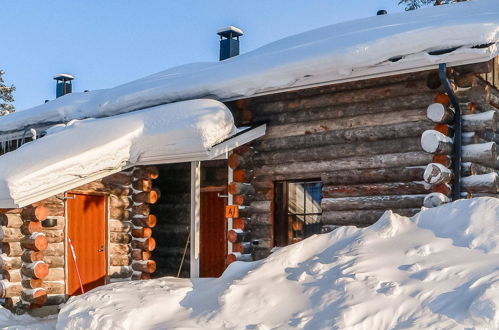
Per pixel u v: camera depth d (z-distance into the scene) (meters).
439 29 8.41
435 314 5.80
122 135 10.19
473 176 8.81
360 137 9.61
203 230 13.20
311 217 10.38
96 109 12.78
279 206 10.67
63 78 19.41
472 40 8.13
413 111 9.16
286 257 7.66
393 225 7.57
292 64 9.66
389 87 9.38
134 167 12.12
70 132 10.95
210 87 10.70
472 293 5.84
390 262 6.83
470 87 8.90
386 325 5.92
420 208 8.93
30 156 10.09
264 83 10.01
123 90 13.41
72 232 11.11
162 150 9.98
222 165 12.69
